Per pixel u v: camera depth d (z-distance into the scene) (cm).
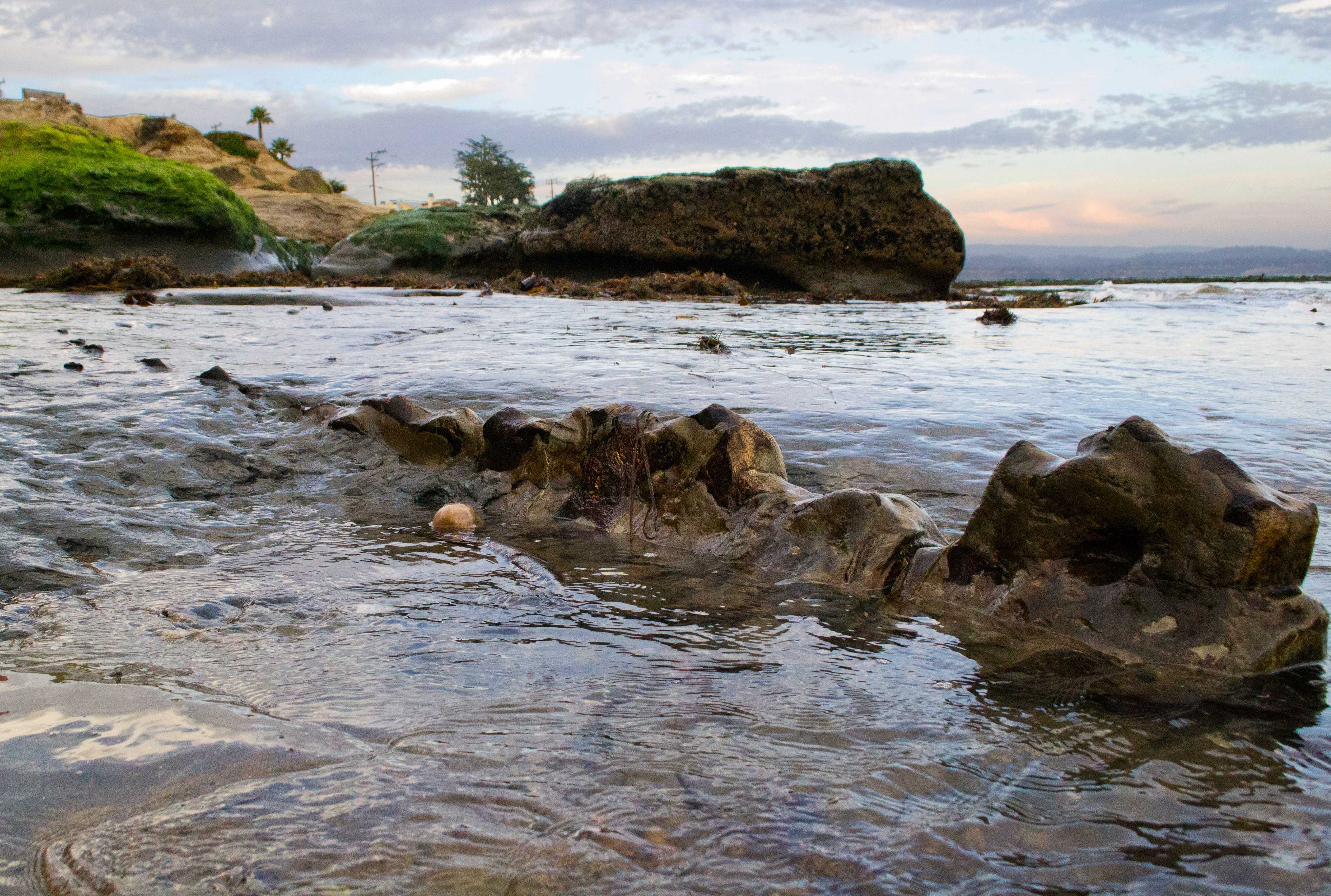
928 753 209
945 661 266
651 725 221
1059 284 4094
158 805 183
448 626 292
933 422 569
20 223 2384
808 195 2700
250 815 179
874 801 187
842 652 273
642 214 2711
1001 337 1199
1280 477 461
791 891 159
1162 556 275
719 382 714
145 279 2031
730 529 387
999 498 310
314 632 286
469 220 3112
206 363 785
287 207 4750
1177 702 238
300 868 163
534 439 463
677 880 161
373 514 443
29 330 1047
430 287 2442
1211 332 1288
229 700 234
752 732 218
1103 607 282
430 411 529
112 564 352
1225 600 265
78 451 491
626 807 183
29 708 225
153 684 244
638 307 1809
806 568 352
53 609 304
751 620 302
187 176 2602
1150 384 740
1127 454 283
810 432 545
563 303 1888
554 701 235
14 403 578
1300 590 266
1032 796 190
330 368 759
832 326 1361
